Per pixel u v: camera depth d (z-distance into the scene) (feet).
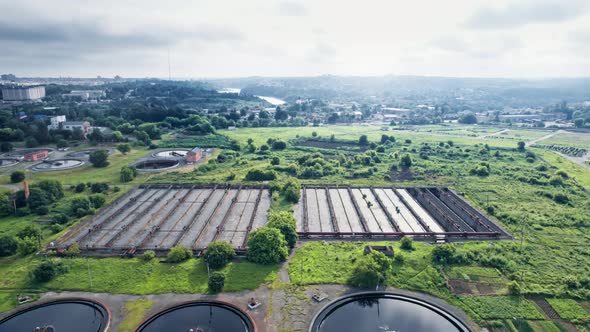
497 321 198.59
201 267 248.52
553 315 205.36
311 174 493.77
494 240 299.17
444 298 219.20
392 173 513.86
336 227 324.80
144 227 323.57
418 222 344.28
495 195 416.46
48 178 459.32
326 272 243.19
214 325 196.85
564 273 247.70
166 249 273.95
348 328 196.85
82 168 511.40
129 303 212.23
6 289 226.79
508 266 252.62
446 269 249.75
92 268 247.70
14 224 326.03
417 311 211.82
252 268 247.09
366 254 264.52
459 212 379.14
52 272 235.61
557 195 400.26
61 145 637.30
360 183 461.37
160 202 392.27
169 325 197.06
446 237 303.89
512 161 584.81
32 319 203.72
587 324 198.39
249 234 294.66
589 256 274.57
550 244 292.40
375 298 222.69
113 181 454.40
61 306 214.48
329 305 209.77
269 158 593.83
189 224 330.34
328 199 402.72
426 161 580.71
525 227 325.42
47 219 337.52
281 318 199.31
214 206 379.55
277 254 255.09
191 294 220.23
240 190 432.25
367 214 362.74
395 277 238.27
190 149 655.35
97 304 212.23
